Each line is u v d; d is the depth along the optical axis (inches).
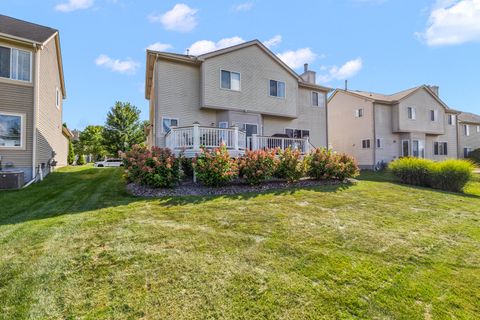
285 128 633.6
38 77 422.9
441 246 165.9
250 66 549.6
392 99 867.4
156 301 101.6
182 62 499.2
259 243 159.0
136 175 318.7
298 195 299.0
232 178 333.4
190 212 222.5
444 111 954.7
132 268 125.5
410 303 104.7
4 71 390.9
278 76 586.6
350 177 439.8
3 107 388.8
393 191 356.2
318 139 689.0
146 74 582.9
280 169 362.9
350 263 137.0
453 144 995.3
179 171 326.6
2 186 343.6
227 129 399.9
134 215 212.5
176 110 490.3
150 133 661.9
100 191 322.3
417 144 872.3
